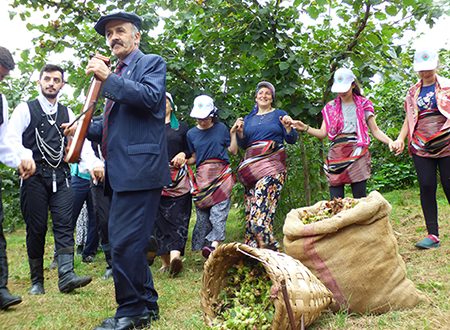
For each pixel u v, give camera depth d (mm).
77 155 3355
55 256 6156
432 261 4391
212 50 6434
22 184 4582
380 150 12461
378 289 3215
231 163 6930
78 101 7652
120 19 3424
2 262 4133
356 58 6047
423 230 6082
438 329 2742
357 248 3244
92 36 6469
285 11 6105
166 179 3357
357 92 5074
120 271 3240
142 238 3266
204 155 5508
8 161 4156
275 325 2682
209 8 6121
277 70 6168
